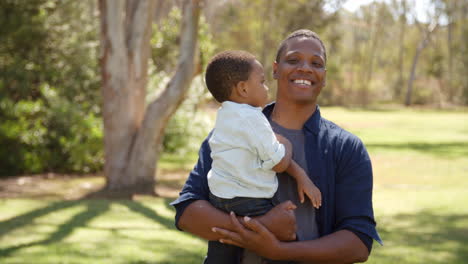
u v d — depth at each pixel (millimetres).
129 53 10227
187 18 10062
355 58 73250
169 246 6320
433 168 14055
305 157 2172
